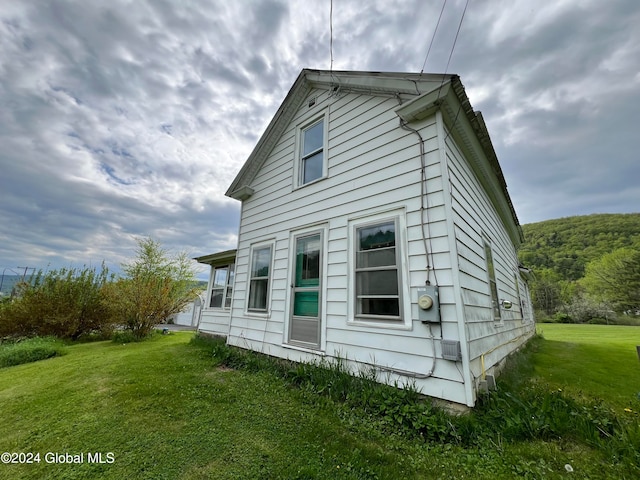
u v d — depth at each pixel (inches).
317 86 224.2
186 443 95.3
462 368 109.8
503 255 297.9
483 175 211.2
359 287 155.3
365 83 173.9
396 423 106.0
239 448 91.6
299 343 182.1
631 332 603.8
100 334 466.3
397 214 146.2
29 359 268.2
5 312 406.3
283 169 240.7
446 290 120.1
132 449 92.2
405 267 136.4
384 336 137.3
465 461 83.4
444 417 102.8
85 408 127.0
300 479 75.9
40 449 95.0
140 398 136.2
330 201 186.7
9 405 138.2
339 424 108.3
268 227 241.6
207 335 345.7
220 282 374.9
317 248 188.1
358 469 80.0
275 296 212.7
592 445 88.7
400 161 151.5
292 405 127.1
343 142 188.7
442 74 131.9
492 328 173.3
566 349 305.0
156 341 376.8
